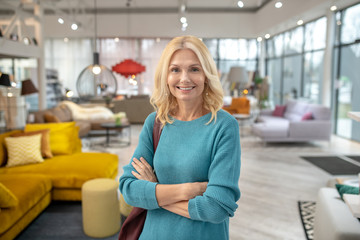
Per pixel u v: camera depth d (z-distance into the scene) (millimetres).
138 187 962
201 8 11297
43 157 3953
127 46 12242
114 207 2793
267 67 12398
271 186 4074
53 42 12461
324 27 8227
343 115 7629
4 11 11062
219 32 11391
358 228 1740
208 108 1005
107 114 8008
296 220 3059
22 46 7438
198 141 963
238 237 2730
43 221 3055
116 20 11492
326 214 2000
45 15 11492
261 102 9359
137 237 1046
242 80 8477
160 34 11492
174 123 1027
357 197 1775
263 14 10602
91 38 12344
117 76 12359
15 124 8516
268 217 3127
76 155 4102
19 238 2719
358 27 6875
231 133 929
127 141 7020
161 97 1027
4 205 2428
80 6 10758
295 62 10102
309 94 9180
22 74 11047
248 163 5219
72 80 12578
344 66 7484
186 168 955
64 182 3348
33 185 2975
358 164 5180
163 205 946
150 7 11273
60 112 7121
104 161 3803
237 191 897
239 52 12484
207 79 992
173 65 979
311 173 4668
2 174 3371
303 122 6527
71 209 3334
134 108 9430
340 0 6758
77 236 2771
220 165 895
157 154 1016
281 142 7059
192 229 934
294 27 9953
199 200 875
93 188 2758
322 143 6973
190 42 961
